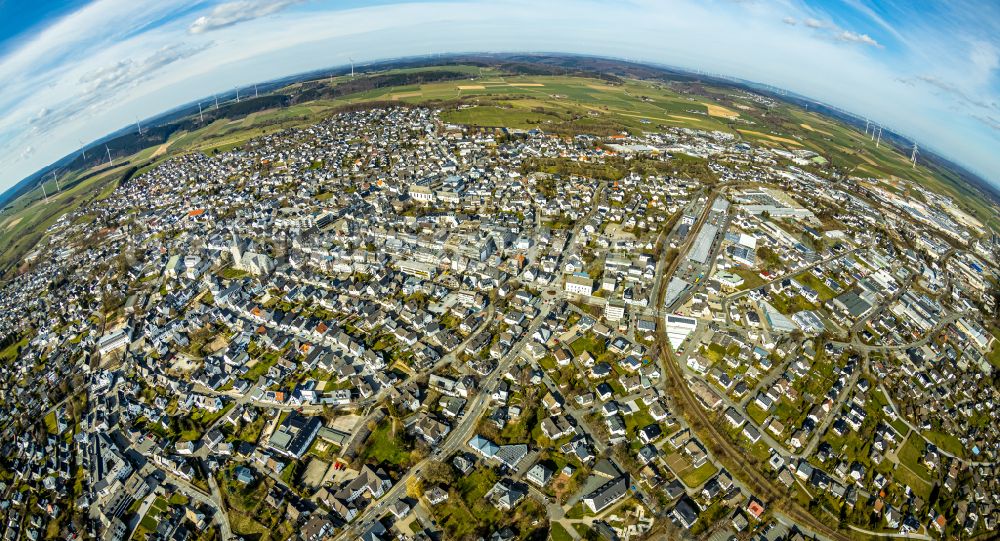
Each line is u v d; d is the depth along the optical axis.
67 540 147.88
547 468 160.38
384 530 141.88
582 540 140.38
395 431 173.75
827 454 170.00
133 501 156.00
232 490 156.62
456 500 150.00
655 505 150.38
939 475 171.25
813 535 146.75
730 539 141.88
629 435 175.12
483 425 175.12
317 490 155.38
